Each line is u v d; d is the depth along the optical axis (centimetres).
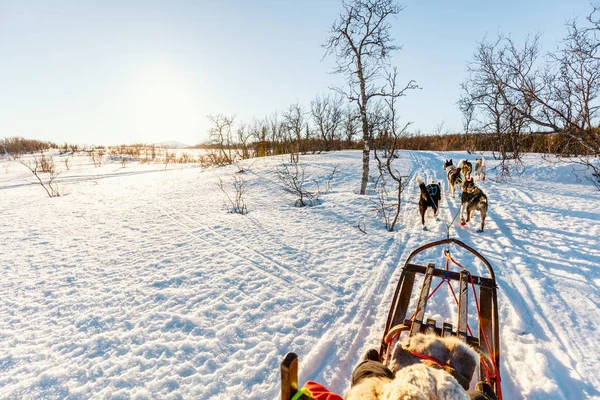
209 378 339
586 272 523
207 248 746
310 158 2391
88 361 371
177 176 2228
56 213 1190
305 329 419
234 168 2217
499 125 1391
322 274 583
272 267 621
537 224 794
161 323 443
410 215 970
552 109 993
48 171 2639
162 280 581
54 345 404
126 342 404
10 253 759
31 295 543
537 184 1394
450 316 420
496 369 248
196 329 427
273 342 395
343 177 1695
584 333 377
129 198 1483
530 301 452
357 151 2927
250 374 344
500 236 733
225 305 486
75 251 759
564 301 446
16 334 432
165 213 1141
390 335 288
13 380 345
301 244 751
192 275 598
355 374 190
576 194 1145
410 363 214
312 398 146
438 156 2509
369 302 480
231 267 629
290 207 1166
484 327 309
